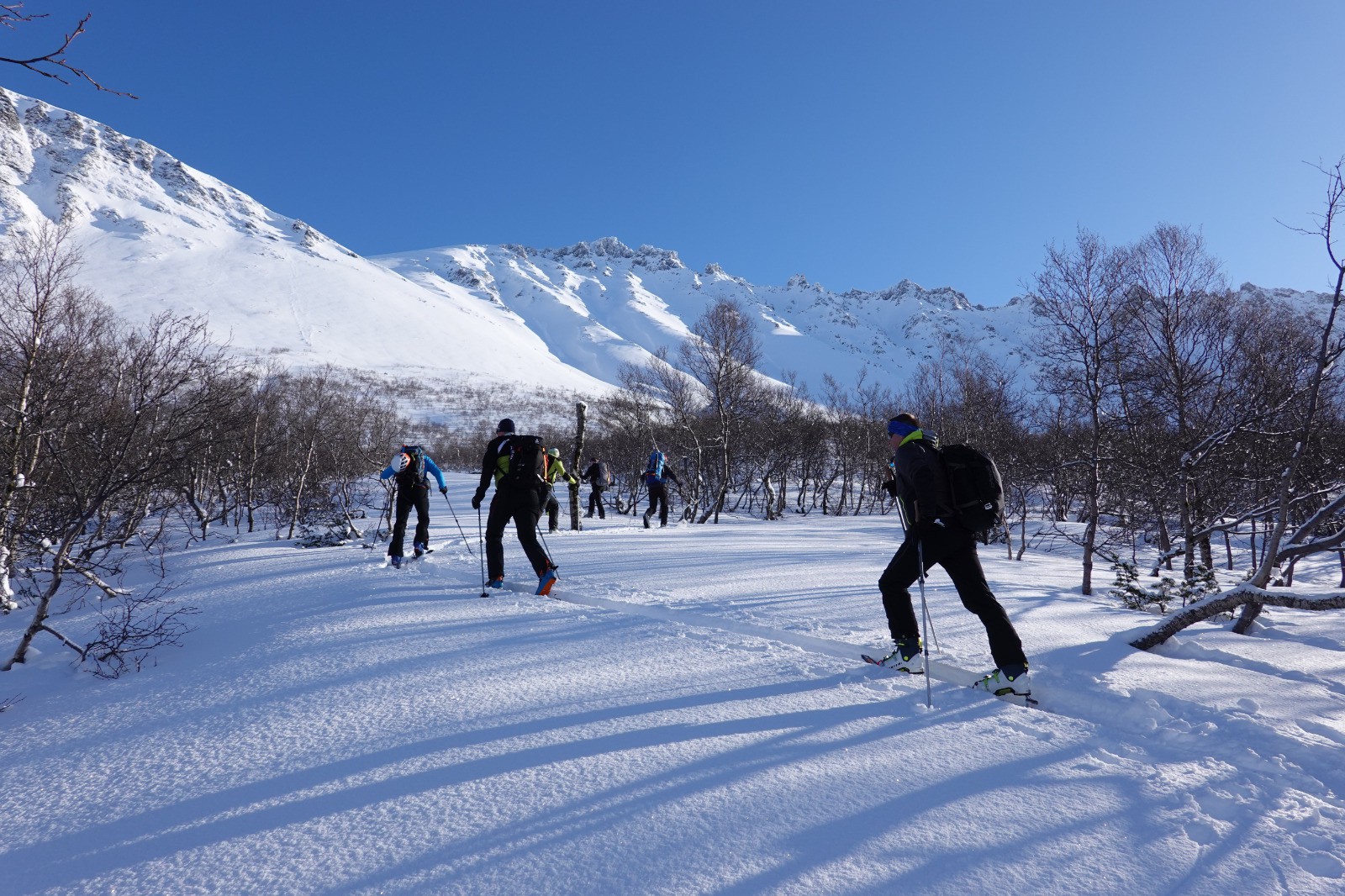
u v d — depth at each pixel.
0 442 6.85
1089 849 2.05
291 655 4.06
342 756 2.67
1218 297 10.14
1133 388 9.73
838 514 31.09
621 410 25.25
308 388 16.14
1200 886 1.89
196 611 5.44
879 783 2.44
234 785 2.48
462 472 39.66
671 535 12.55
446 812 2.24
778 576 6.88
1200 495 9.86
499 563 6.11
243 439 11.81
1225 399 9.64
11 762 2.80
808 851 2.02
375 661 3.85
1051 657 4.05
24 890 1.91
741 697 3.27
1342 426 8.94
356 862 1.99
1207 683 3.67
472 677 3.54
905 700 3.26
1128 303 9.58
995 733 2.89
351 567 7.58
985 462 3.56
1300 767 2.65
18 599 7.37
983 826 2.17
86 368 7.30
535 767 2.54
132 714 3.27
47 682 3.95
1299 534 5.15
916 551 3.70
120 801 2.40
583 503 24.95
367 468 15.52
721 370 21.69
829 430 31.48
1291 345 9.15
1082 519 12.23
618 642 4.19
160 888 1.91
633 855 2.00
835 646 4.22
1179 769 2.60
